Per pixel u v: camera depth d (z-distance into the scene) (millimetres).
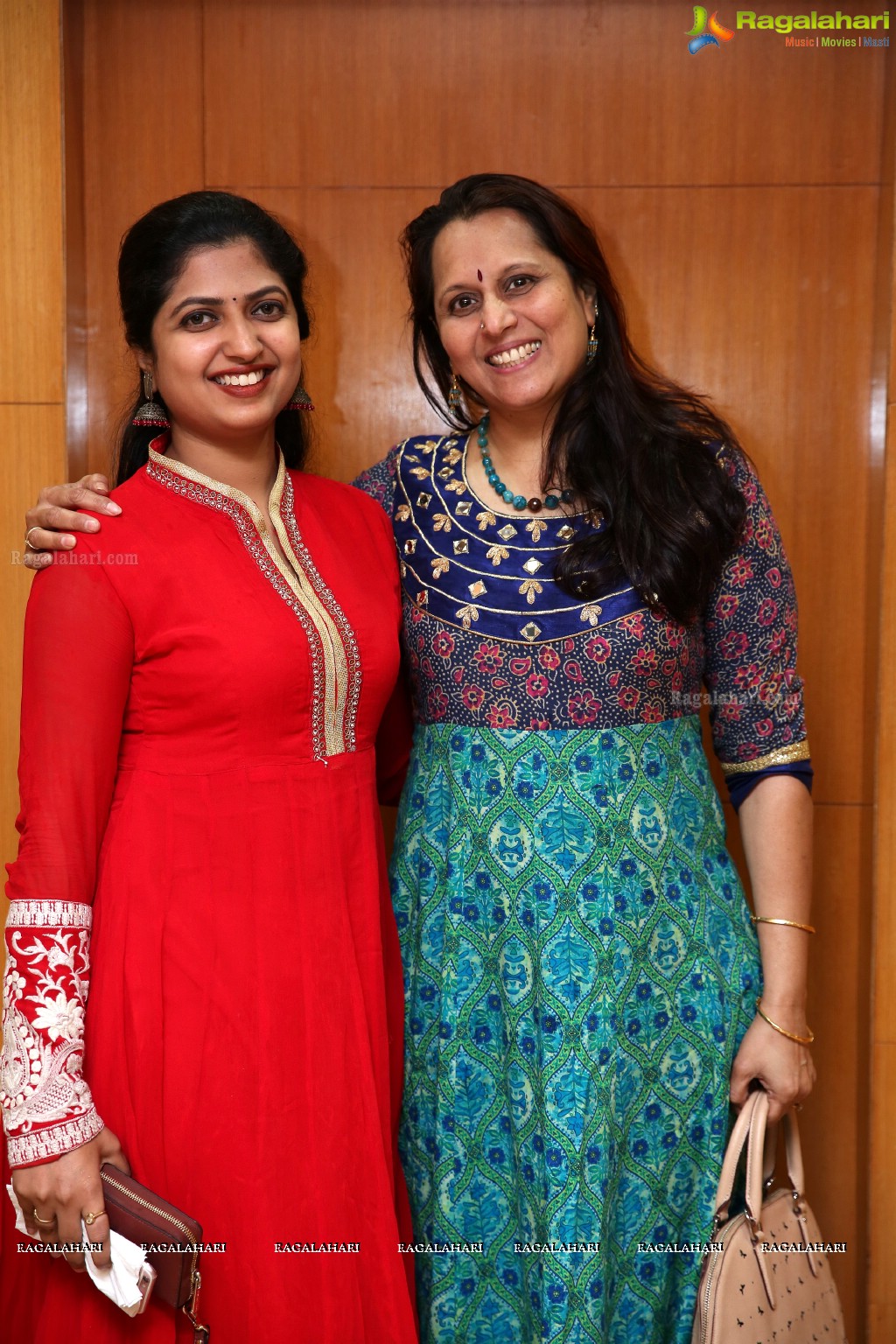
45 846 1217
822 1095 1971
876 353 1880
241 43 1893
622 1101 1406
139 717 1309
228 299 1302
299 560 1394
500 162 1905
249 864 1305
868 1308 1862
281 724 1323
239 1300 1261
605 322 1479
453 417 1953
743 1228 1418
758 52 1879
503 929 1416
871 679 1890
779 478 1938
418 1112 1475
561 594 1423
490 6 1881
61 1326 1252
